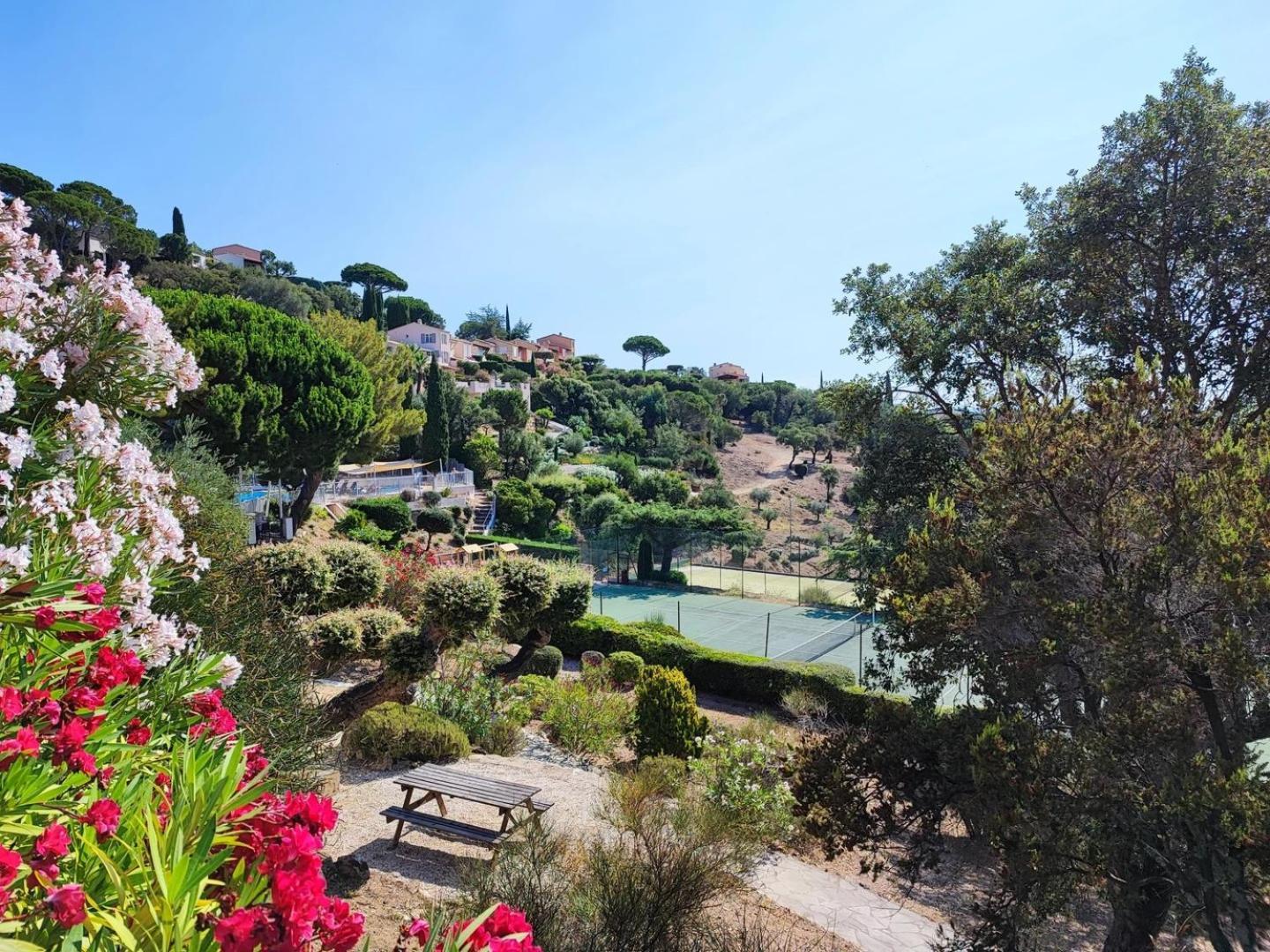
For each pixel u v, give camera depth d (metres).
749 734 12.12
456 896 5.46
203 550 6.13
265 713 5.34
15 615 2.18
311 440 23.91
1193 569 4.92
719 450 89.69
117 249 55.34
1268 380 13.04
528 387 84.75
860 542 19.25
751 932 5.73
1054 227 15.77
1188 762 4.62
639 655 18.27
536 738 11.31
